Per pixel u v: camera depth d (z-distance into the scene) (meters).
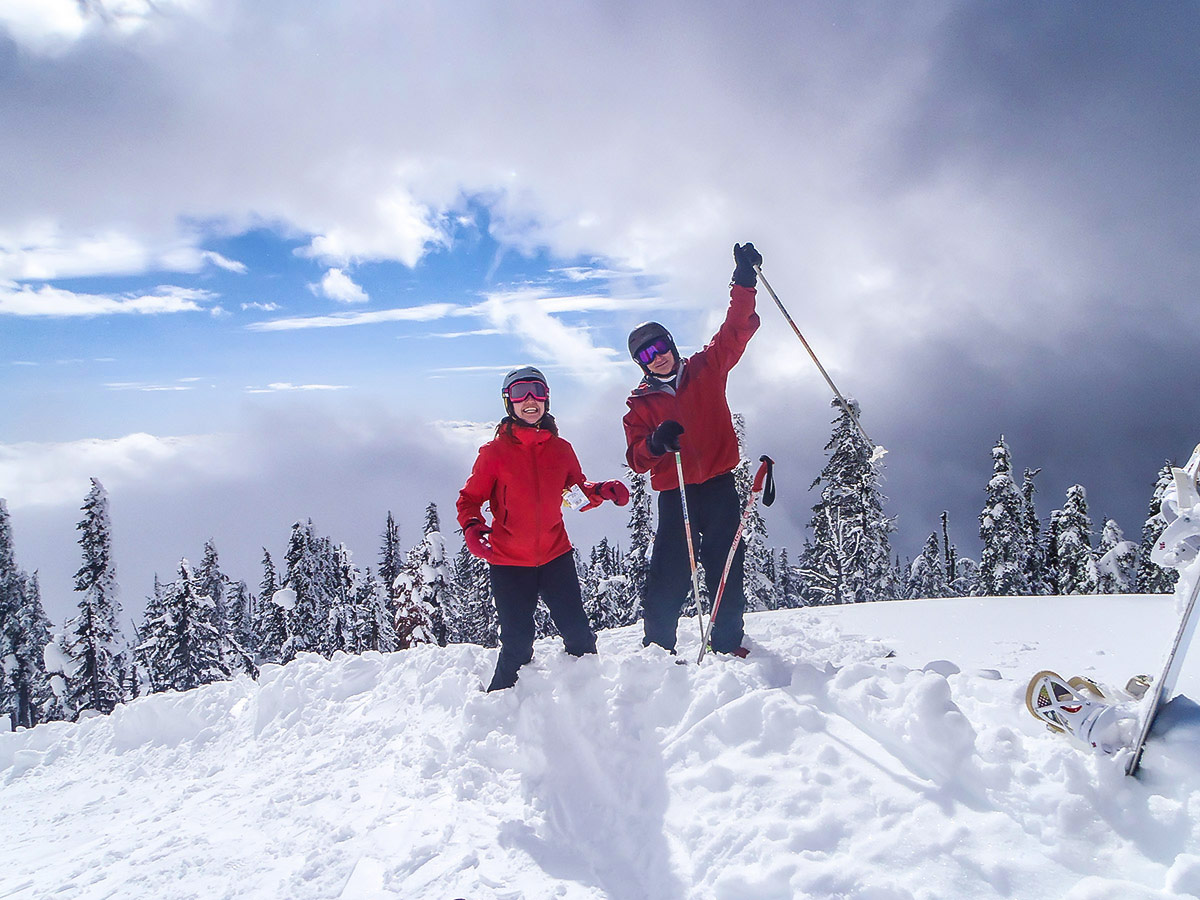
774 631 5.36
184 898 2.84
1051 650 4.19
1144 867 1.91
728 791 2.63
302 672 5.54
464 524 4.03
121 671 28.73
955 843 2.09
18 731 6.18
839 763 2.60
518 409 4.03
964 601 5.83
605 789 3.08
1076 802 2.13
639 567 20.77
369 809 3.42
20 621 32.31
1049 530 22.69
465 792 3.37
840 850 2.21
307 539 29.06
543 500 4.04
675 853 2.53
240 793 4.09
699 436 4.11
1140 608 5.06
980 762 2.34
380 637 27.12
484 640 28.92
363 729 4.62
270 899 2.73
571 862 2.72
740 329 4.12
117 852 3.47
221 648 26.06
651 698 3.38
